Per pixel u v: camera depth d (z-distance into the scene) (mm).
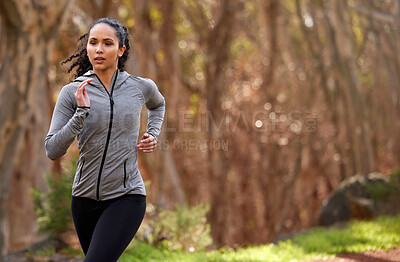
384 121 36125
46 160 18125
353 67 22438
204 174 28312
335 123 30344
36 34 12664
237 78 31766
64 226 8312
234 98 29922
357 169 22062
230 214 28734
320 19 30484
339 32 22547
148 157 21750
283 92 31594
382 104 35844
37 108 17766
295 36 32625
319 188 31172
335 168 30719
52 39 13078
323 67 29688
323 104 33031
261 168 28859
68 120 3896
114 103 3908
